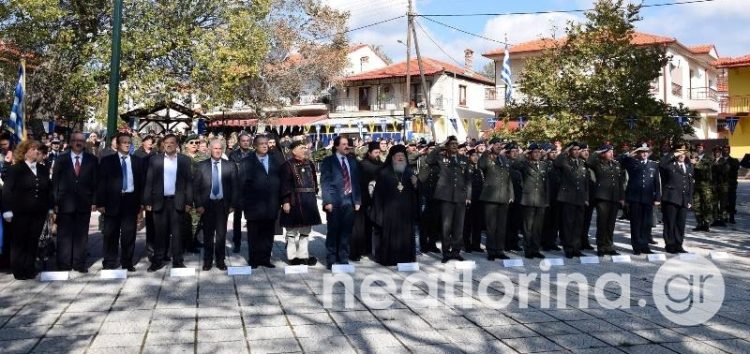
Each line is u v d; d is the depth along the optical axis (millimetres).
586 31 17516
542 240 10984
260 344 5434
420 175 10008
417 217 9477
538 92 17797
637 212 10383
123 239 8602
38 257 9117
